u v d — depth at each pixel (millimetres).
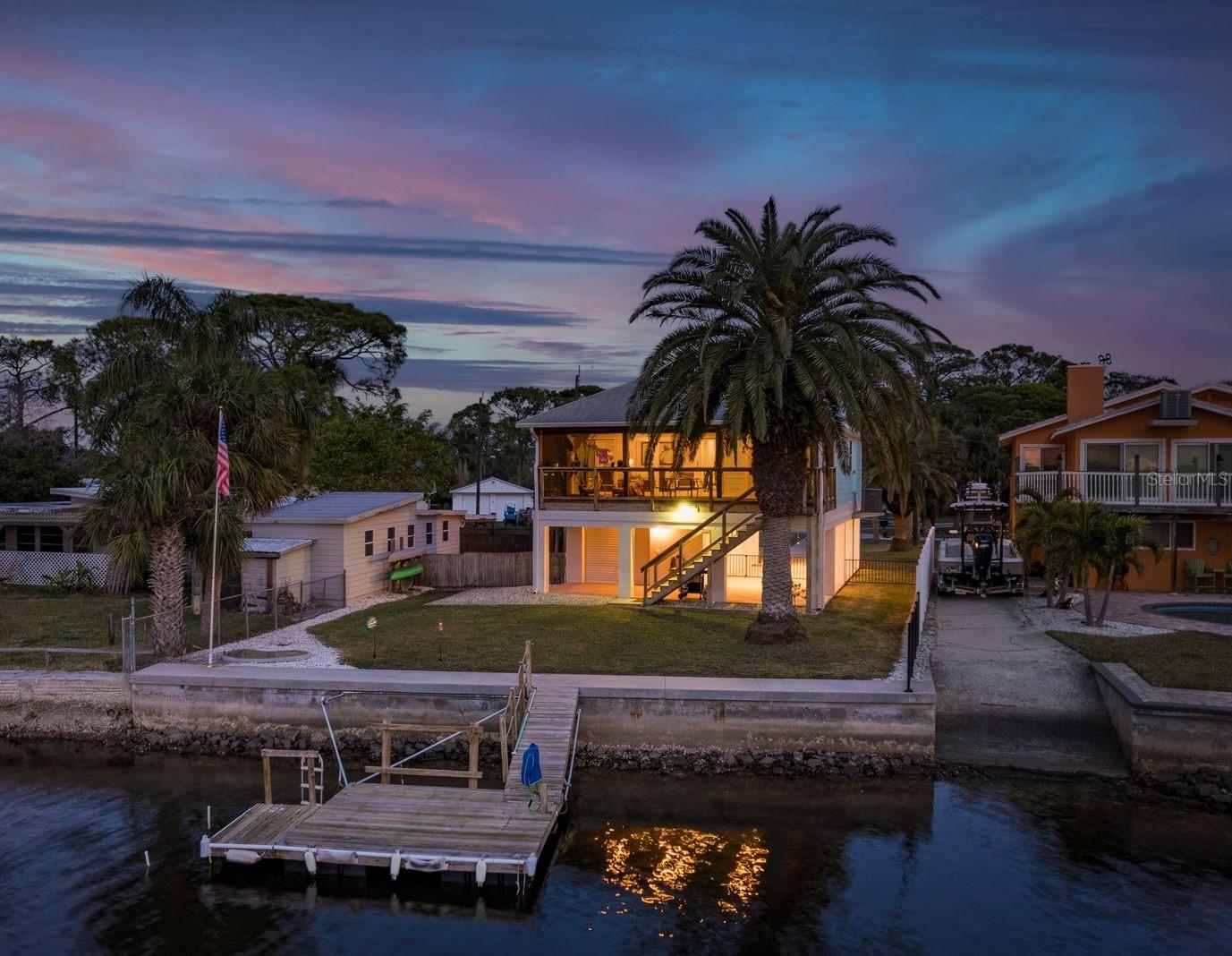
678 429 24875
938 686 22078
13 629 27844
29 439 53156
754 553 37031
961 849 15672
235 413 23766
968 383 108875
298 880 14711
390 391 73812
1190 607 30469
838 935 13078
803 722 19750
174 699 21688
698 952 12664
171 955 12586
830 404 23141
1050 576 30500
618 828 16578
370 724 20906
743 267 22859
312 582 32375
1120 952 12570
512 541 47125
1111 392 104750
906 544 54000
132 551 23094
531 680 20766
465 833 15242
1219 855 15391
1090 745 19641
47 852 15680
